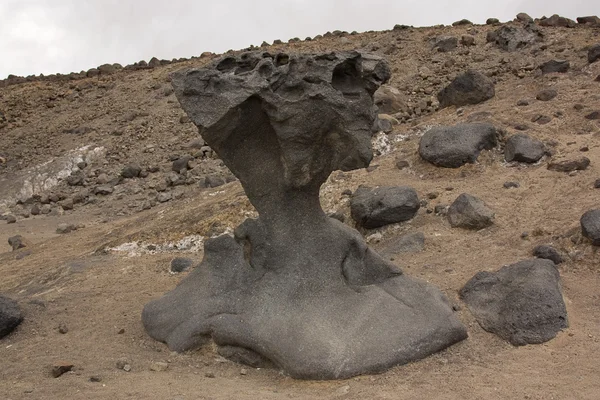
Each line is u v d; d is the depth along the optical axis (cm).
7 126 1750
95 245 882
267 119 509
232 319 498
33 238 1062
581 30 1327
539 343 486
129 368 475
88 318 597
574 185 738
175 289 558
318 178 522
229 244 554
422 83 1303
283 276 515
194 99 504
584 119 902
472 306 533
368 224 739
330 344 455
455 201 724
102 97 1792
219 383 446
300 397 416
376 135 989
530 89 1051
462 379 436
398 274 529
